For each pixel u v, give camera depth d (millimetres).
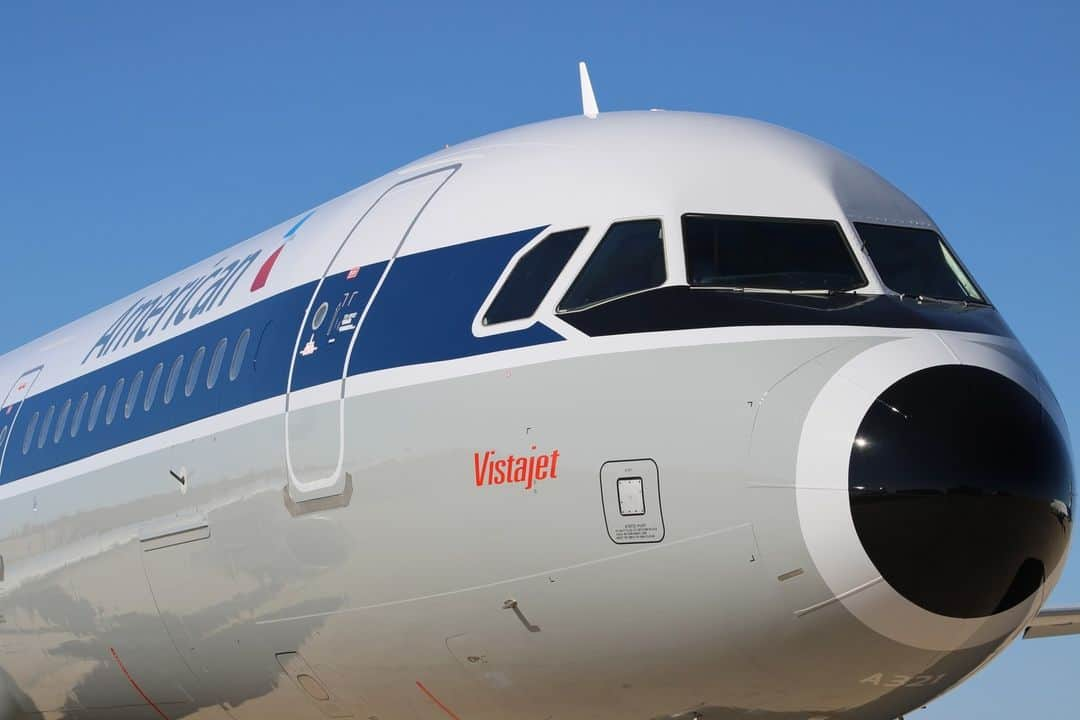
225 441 10977
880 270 9398
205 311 12641
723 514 8055
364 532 9422
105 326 15203
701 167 9602
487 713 9375
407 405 9289
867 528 7785
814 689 8367
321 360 10164
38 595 13469
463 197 10133
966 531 7812
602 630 8461
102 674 12734
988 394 8227
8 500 14273
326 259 11070
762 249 9250
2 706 14430
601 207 9391
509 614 8742
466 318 9336
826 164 10016
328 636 9844
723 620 8148
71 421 13898
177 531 11406
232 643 10844
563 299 9039
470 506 8820
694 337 8531
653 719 8852
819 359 8312
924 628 7980
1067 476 8383
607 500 8320
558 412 8594
